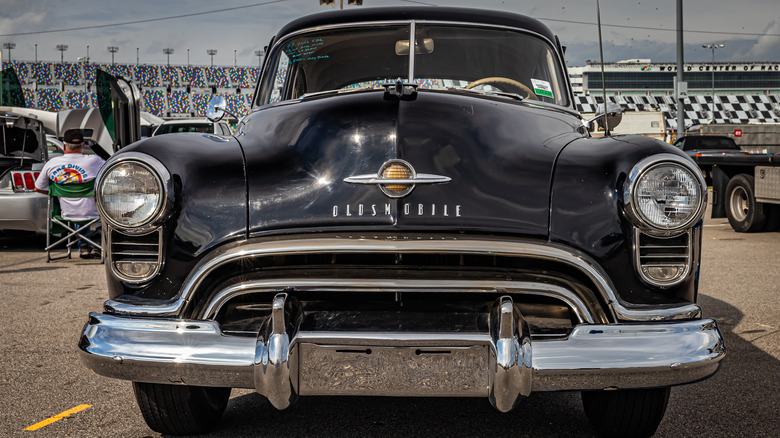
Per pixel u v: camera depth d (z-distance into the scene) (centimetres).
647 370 196
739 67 8575
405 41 327
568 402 289
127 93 491
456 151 220
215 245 212
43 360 348
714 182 970
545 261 206
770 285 543
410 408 280
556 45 338
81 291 533
